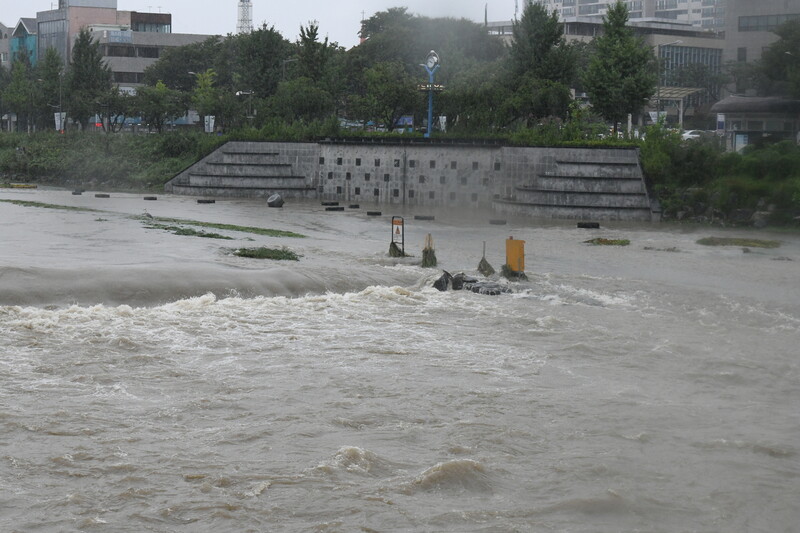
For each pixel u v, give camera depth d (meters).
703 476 18.67
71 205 76.50
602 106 88.06
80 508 16.75
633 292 38.28
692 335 30.45
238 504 17.02
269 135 95.12
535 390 24.00
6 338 27.44
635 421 21.73
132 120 163.88
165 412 21.67
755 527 16.64
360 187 88.81
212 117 115.50
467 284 38.12
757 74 95.81
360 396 23.16
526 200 75.62
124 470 18.33
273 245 49.34
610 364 26.77
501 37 164.12
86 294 32.94
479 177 82.06
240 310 32.41
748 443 20.39
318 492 17.55
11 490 17.38
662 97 120.38
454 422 21.42
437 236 58.66
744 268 45.81
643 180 73.94
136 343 27.47
